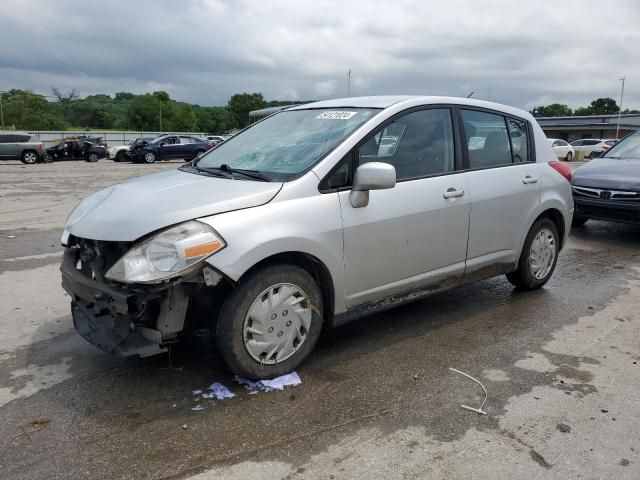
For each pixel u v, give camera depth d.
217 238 3.12
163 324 3.15
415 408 3.25
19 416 3.13
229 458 2.76
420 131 4.25
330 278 3.64
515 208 4.90
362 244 3.76
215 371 3.67
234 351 3.31
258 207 3.34
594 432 3.02
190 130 111.81
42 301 5.11
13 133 30.12
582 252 7.43
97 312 3.36
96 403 3.28
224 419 3.11
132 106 105.88
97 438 2.92
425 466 2.72
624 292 5.58
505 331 4.47
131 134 61.53
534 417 3.17
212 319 3.33
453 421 3.12
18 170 23.72
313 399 3.34
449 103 4.53
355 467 2.70
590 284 5.85
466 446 2.88
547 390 3.49
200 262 3.06
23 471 2.65
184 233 3.08
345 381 3.57
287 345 3.53
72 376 3.62
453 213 4.32
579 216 8.43
